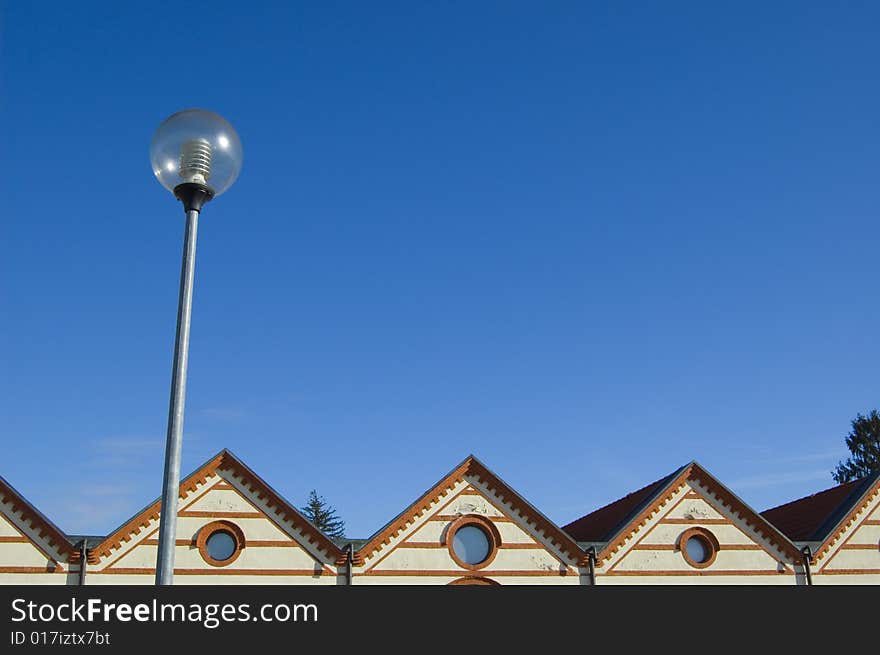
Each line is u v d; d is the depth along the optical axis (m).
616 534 39.62
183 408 11.84
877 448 84.25
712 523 41.03
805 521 46.59
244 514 36.19
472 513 38.47
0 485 34.03
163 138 12.55
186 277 12.30
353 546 36.59
